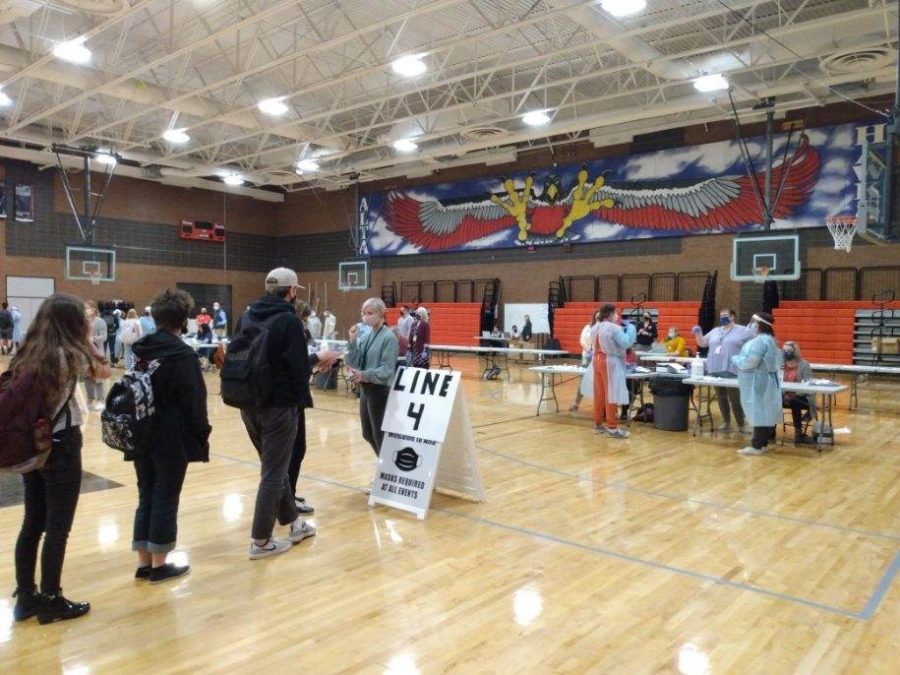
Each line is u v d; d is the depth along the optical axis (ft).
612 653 8.65
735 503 15.74
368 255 67.97
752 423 21.25
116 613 9.68
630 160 52.75
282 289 11.92
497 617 9.68
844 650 8.77
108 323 53.36
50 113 42.27
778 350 21.24
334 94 46.62
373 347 15.35
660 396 25.81
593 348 25.03
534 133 46.73
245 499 15.70
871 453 21.68
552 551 12.44
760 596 10.49
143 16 34.76
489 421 27.66
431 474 14.55
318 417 28.25
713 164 48.93
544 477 18.15
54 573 9.25
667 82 40.57
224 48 39.11
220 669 8.19
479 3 33.04
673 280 51.34
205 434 10.73
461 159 60.54
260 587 10.68
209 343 49.44
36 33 36.06
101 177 64.54
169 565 10.99
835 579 11.20
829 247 45.14
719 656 8.59
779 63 34.22
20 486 16.26
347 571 11.38
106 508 14.75
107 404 10.23
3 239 58.95
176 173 61.57
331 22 35.42
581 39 36.63
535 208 58.03
